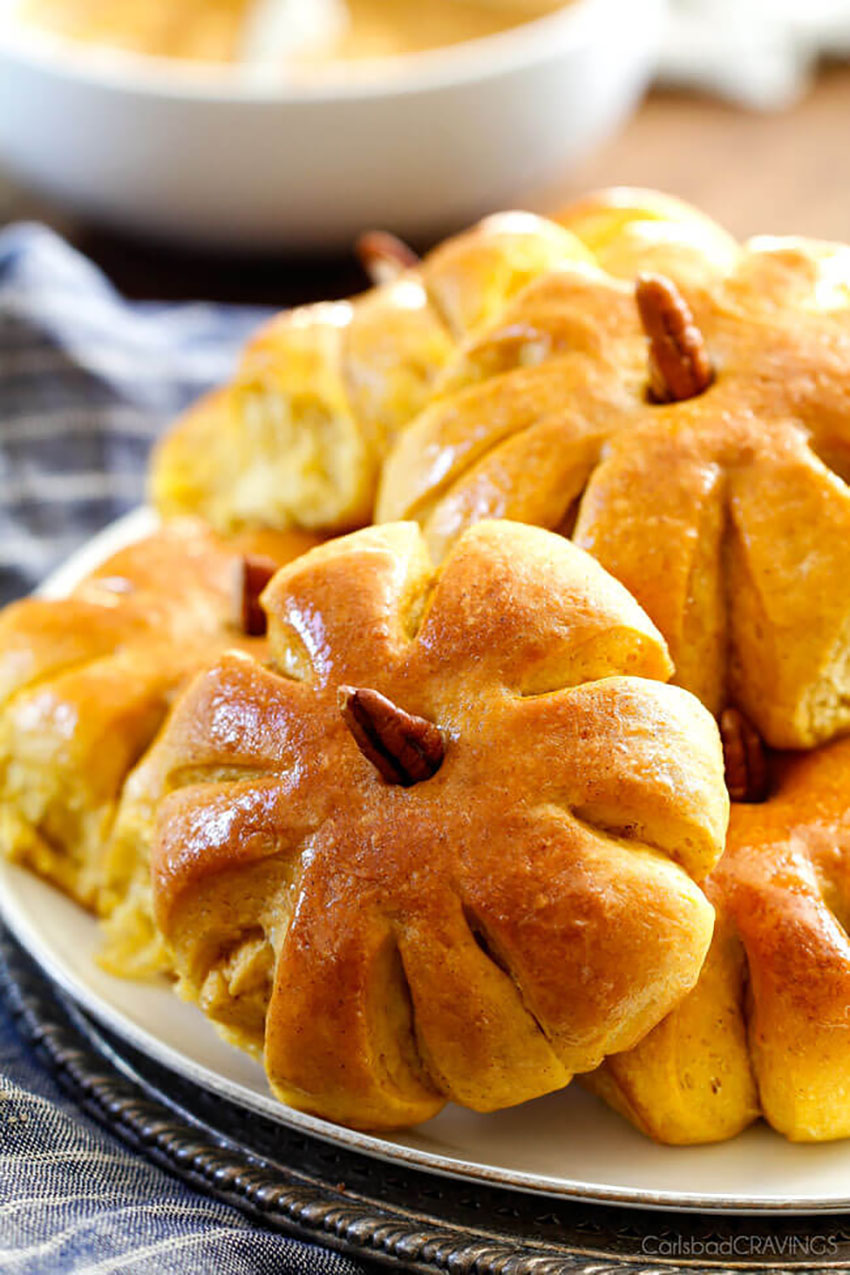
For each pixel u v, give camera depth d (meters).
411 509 0.43
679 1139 0.40
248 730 0.40
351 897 0.38
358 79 0.66
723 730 0.41
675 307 0.41
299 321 0.49
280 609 0.41
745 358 0.42
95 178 0.68
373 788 0.39
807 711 0.41
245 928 0.40
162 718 0.45
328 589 0.40
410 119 0.64
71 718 0.45
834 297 0.43
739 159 0.73
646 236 0.45
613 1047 0.38
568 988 0.37
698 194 0.71
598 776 0.38
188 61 0.73
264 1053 0.40
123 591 0.47
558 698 0.38
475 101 0.64
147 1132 0.41
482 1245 0.39
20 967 0.46
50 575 0.56
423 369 0.46
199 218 0.68
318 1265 0.38
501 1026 0.38
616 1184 0.39
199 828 0.40
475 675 0.39
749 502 0.41
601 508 0.41
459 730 0.39
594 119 0.70
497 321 0.44
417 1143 0.40
